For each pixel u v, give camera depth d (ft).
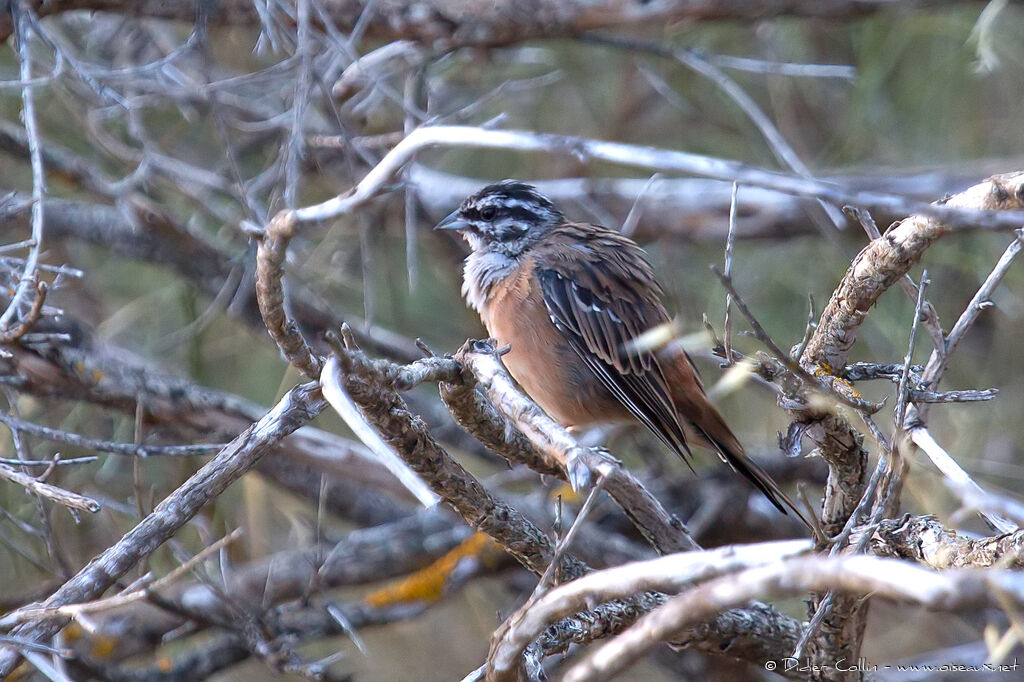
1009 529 19.69
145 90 35.78
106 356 33.58
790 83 41.88
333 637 35.81
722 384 19.22
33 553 32.86
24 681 28.89
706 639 23.77
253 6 32.35
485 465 41.83
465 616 40.70
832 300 21.45
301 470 38.88
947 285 40.98
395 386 18.74
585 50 42.52
